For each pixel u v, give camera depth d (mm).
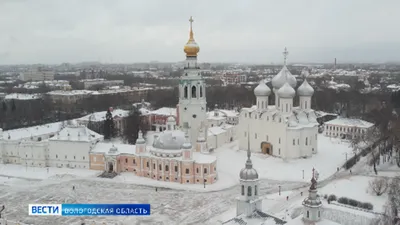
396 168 158375
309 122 178125
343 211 101062
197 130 184125
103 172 161625
